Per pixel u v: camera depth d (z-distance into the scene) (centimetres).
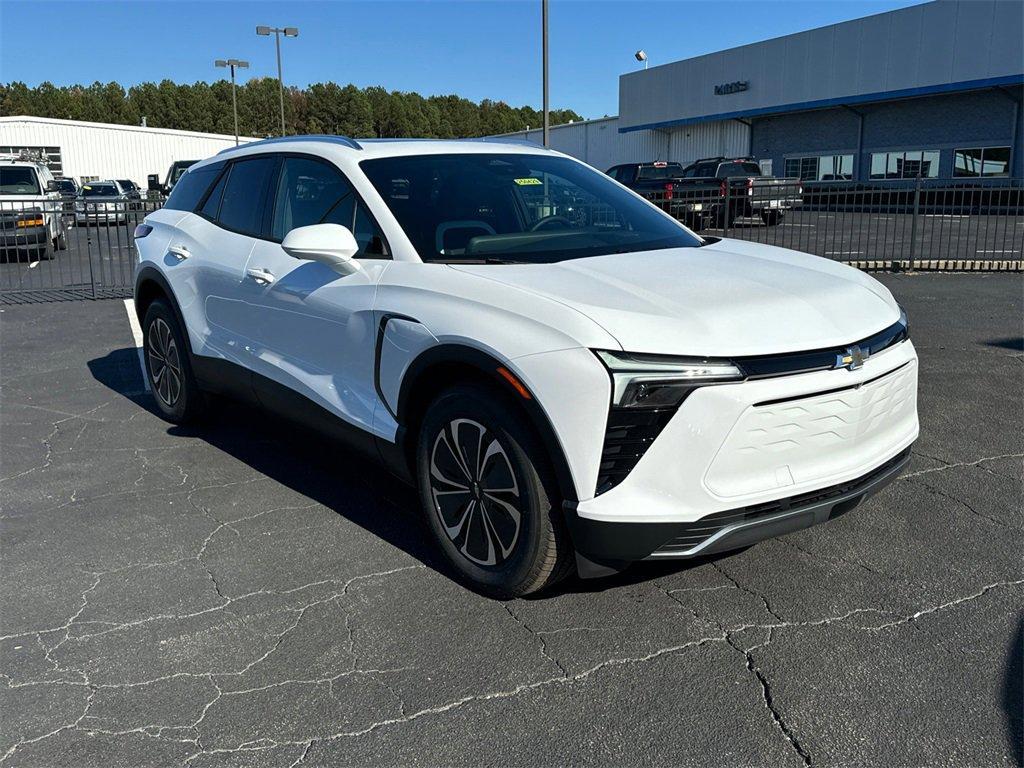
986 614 294
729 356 263
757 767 224
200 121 11631
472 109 14188
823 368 276
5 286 1200
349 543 361
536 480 284
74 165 5297
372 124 12438
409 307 321
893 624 289
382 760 230
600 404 263
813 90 3381
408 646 283
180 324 489
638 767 226
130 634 293
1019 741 230
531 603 309
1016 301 904
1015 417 509
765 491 270
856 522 369
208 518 389
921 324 787
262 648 284
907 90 3012
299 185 409
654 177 2555
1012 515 374
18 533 375
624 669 268
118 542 365
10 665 276
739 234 1322
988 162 2886
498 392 294
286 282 390
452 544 323
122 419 548
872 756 227
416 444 337
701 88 3966
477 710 250
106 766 229
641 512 264
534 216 380
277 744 237
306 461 464
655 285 300
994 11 2714
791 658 271
